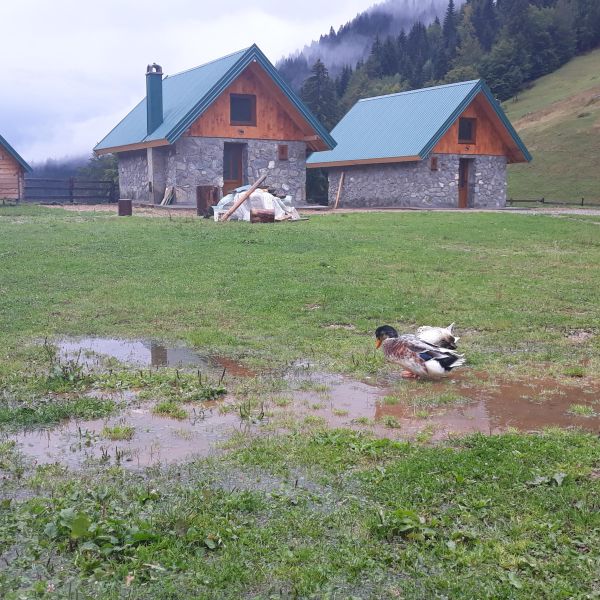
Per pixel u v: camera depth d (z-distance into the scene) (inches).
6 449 258.5
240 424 287.1
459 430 283.3
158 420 291.9
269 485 230.5
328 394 327.0
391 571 183.2
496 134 1549.0
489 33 6013.8
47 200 1694.1
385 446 259.8
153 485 228.5
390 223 984.3
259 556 187.8
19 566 182.2
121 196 1546.5
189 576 178.9
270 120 1338.6
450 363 341.7
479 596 171.6
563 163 2493.8
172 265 637.3
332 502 217.8
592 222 1093.8
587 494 218.2
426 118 1509.6
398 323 459.5
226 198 1034.1
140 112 1611.7
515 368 368.5
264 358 381.7
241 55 1258.0
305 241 771.4
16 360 372.5
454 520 206.1
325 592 173.5
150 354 392.8
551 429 278.8
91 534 192.5
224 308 494.3
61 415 294.0
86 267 625.9
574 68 4375.0
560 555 188.1
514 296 533.6
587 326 456.1
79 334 433.4
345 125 1740.9
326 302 509.7
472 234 879.7
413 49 6299.2
